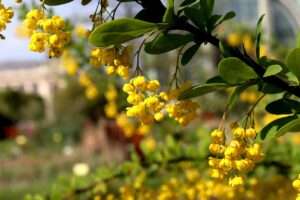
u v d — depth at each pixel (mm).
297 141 4117
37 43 1561
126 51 1650
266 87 1736
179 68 1740
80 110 25156
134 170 3615
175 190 3229
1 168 18344
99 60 1652
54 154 21094
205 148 3514
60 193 3717
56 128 25031
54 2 1592
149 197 3188
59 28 1565
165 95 1662
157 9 1672
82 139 23812
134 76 1695
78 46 5168
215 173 1711
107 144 16953
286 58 1615
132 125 4734
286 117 1721
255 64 1702
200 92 1659
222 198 3125
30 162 19188
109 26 1498
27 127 27000
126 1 1651
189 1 1686
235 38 6246
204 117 7148
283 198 3229
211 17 1695
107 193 3740
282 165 3576
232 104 1727
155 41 1658
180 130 4863
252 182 3215
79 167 9875
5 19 1567
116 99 5848
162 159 3580
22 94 34688
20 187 15727
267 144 3645
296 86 1732
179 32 1795
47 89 41906
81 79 5789
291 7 4883
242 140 1695
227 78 1639
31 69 45125
